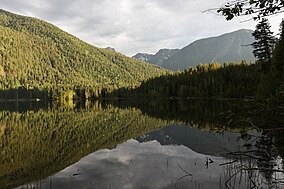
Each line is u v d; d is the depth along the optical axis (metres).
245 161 9.95
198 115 39.31
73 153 17.83
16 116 49.56
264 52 29.95
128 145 20.17
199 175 11.36
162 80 120.94
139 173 12.33
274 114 4.46
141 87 132.62
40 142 22.34
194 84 96.19
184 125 29.55
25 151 18.83
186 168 12.75
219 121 29.89
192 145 18.89
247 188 8.11
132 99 132.75
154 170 12.77
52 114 53.78
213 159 14.31
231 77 83.69
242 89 69.25
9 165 15.01
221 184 9.53
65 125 34.00
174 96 104.00
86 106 85.88
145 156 16.16
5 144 21.59
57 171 13.36
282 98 4.36
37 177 12.42
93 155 16.91
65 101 136.25
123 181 11.21
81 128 30.81
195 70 112.00
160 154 16.62
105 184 10.91
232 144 18.16
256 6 4.03
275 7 3.96
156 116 42.03
